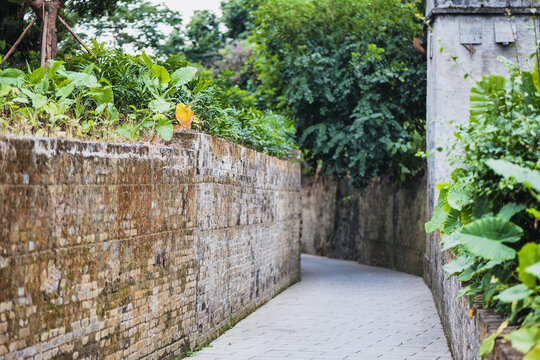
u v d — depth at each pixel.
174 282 7.11
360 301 12.59
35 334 4.48
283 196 14.27
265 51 17.81
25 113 6.67
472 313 5.02
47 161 4.64
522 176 3.92
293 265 15.90
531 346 3.34
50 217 4.68
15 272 4.27
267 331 9.18
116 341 5.72
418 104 16.95
